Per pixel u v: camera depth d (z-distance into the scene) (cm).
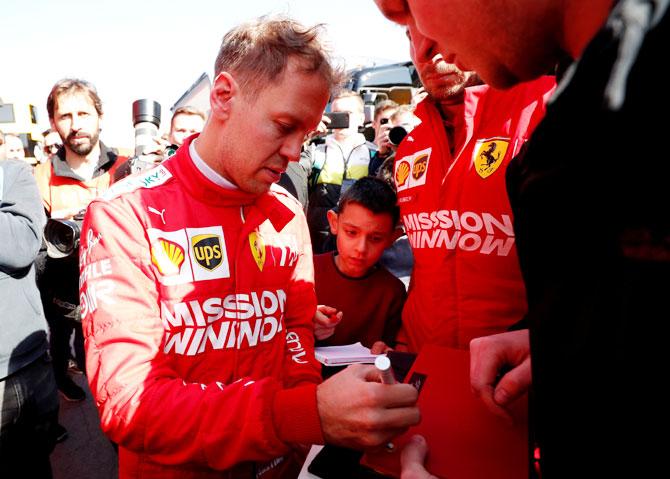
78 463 220
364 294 149
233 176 82
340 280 150
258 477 90
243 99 77
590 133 27
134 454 80
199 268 81
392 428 55
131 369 67
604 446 30
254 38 75
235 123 78
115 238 74
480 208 102
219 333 83
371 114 405
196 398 65
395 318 151
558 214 33
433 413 66
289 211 96
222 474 82
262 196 92
